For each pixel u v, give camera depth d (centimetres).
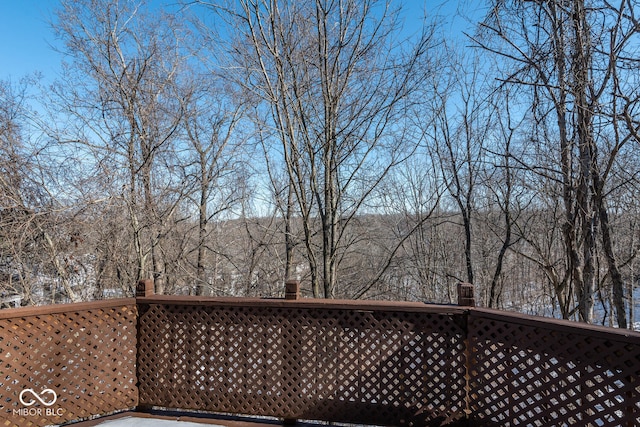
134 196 667
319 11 595
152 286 291
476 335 227
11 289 654
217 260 943
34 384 241
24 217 580
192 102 790
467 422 232
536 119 499
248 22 513
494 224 782
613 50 341
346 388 248
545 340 198
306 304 250
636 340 167
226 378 265
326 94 625
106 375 268
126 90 696
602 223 484
